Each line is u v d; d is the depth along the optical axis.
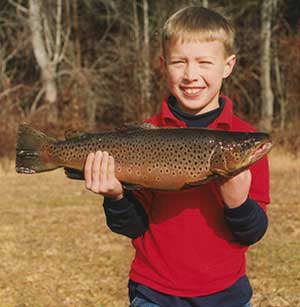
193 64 3.37
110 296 7.84
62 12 33.19
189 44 3.36
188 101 3.41
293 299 7.58
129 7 32.72
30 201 15.44
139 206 3.40
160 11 30.61
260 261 9.16
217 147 3.02
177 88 3.43
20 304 7.57
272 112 29.58
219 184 3.15
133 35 31.64
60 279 8.55
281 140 23.30
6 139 23.09
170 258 3.35
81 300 7.71
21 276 8.69
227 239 3.35
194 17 3.38
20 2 32.66
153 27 31.72
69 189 17.44
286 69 29.08
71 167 3.30
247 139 2.99
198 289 3.32
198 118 3.44
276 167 20.41
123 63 29.78
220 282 3.32
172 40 3.40
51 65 30.94
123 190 3.31
